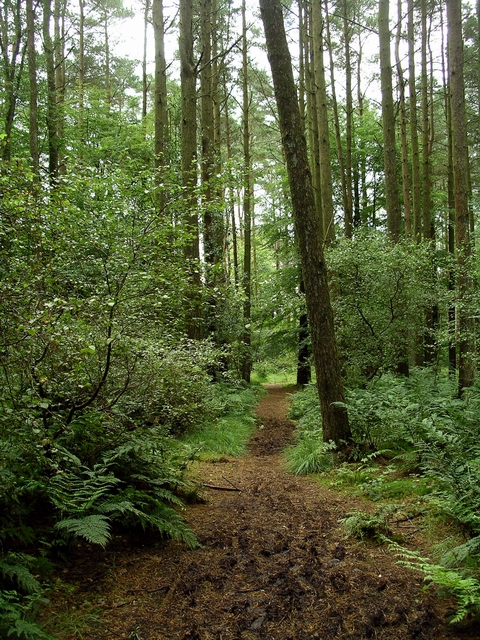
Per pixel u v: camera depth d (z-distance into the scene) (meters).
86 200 4.98
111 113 16.17
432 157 20.70
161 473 4.94
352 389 9.54
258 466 7.50
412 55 15.28
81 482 3.80
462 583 2.62
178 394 5.38
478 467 4.04
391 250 9.64
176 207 5.67
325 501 5.25
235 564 3.63
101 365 4.44
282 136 6.84
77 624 2.71
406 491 5.07
